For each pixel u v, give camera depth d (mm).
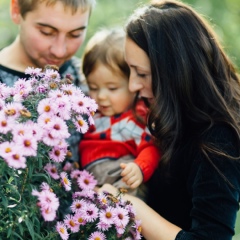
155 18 2102
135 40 2094
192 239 1954
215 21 4500
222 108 2045
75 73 2580
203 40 2104
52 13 2197
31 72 2064
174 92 2076
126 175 2271
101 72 2502
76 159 2510
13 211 1856
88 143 2492
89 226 2070
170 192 2160
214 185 1957
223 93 2113
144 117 2461
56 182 2107
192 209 1996
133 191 2357
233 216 1959
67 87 2021
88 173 2281
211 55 2119
